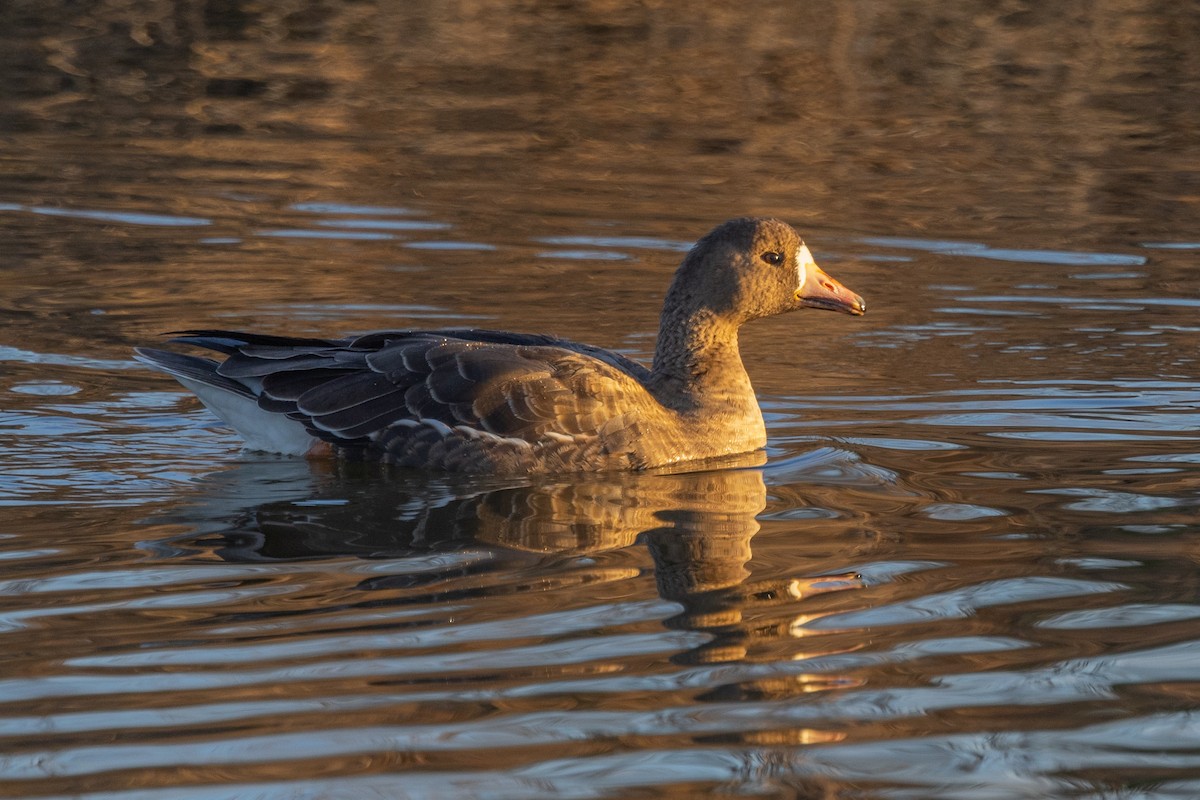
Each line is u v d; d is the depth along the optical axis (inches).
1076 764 300.4
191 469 499.5
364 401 507.8
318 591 386.0
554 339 545.3
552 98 1099.9
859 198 896.9
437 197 879.7
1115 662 347.3
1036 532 438.0
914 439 542.3
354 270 754.2
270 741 303.9
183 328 665.0
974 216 868.0
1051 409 577.9
